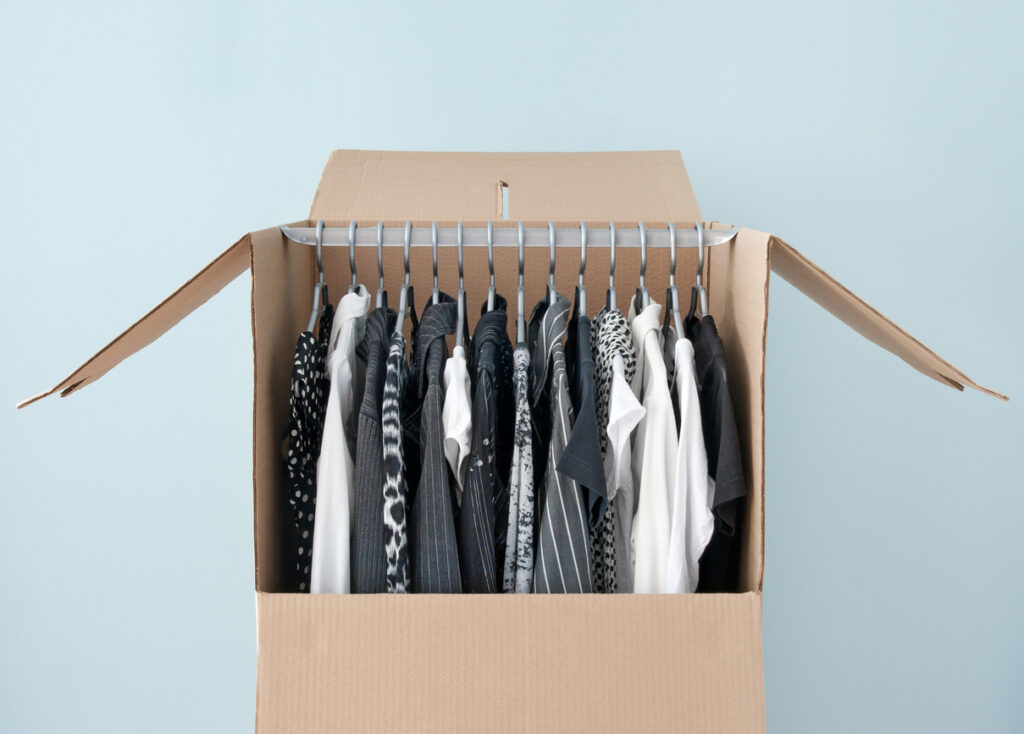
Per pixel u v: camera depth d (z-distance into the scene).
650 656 0.95
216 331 1.68
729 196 1.65
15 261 1.66
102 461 1.70
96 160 1.65
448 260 1.42
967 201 1.64
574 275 1.43
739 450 1.02
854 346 1.67
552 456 1.01
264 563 0.99
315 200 1.35
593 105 1.64
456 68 1.63
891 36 1.61
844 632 1.72
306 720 0.95
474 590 1.02
